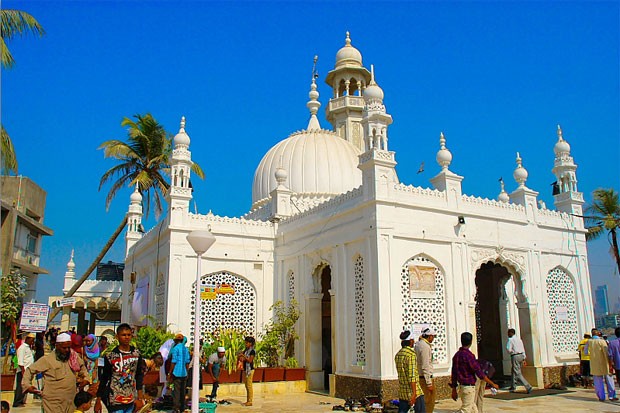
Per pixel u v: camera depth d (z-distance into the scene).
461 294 14.02
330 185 20.27
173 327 15.14
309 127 24.81
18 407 11.84
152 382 13.09
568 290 16.64
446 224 14.16
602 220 22.05
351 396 13.10
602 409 11.21
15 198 25.02
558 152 18.08
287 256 16.62
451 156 14.85
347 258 14.04
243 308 16.48
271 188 20.95
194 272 15.84
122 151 21.50
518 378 14.05
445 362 13.33
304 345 15.37
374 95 13.91
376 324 12.53
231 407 12.04
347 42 27.16
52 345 17.16
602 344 12.36
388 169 13.45
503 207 15.49
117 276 33.72
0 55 9.51
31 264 24.83
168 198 16.14
